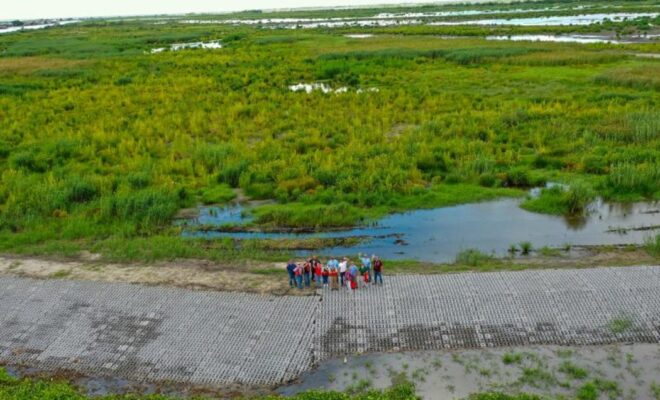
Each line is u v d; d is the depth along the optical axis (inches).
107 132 1656.0
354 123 1631.4
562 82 2119.8
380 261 834.2
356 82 2314.2
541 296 757.9
